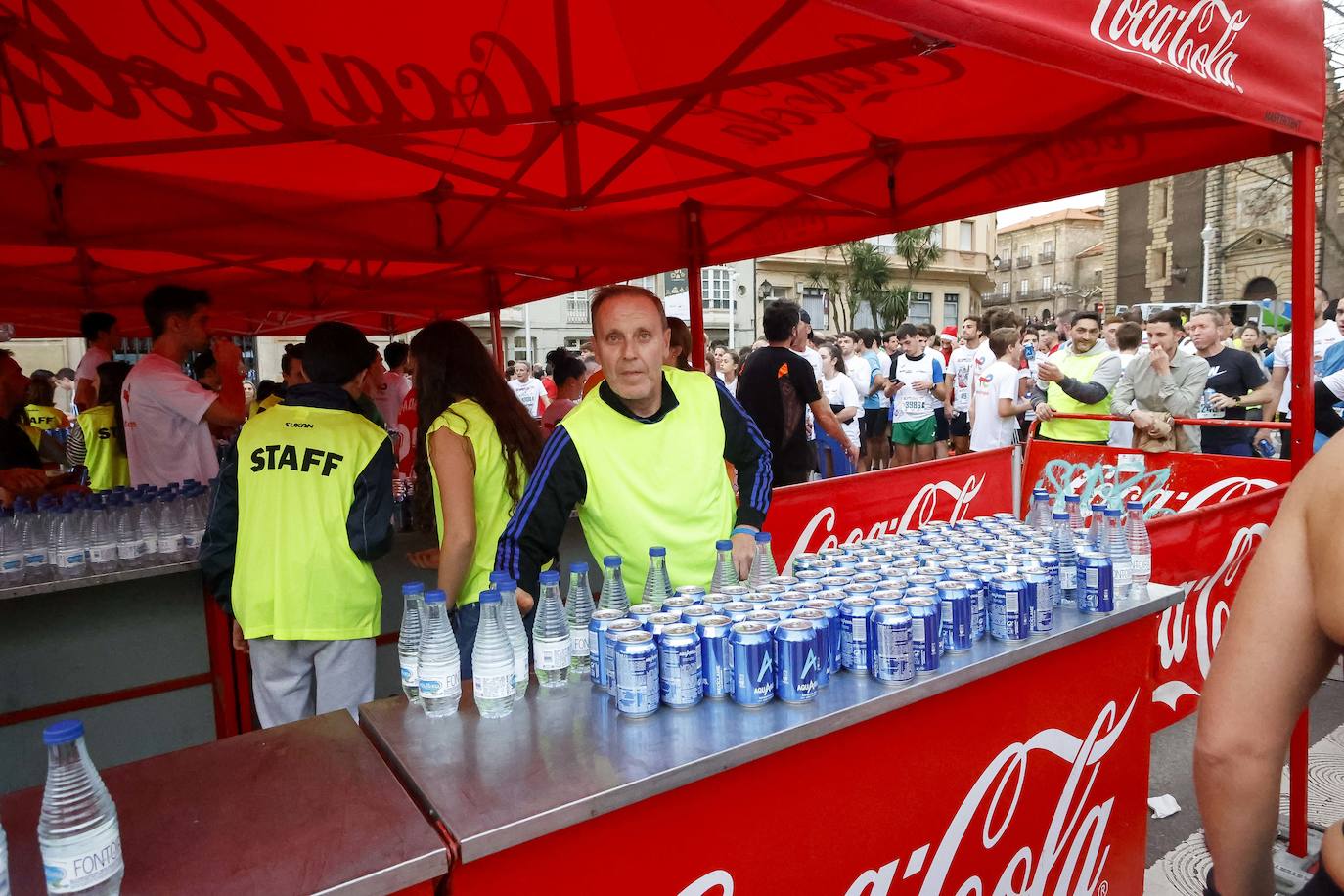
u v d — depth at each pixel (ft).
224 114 9.54
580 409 7.30
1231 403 18.35
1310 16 8.03
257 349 65.92
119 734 10.69
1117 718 7.27
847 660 5.65
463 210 14.62
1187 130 9.21
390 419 24.36
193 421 12.89
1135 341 18.62
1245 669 3.23
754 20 8.89
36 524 10.59
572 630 5.87
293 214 12.74
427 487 9.16
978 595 6.18
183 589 11.00
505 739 4.80
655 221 16.40
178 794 4.30
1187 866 8.83
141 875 3.60
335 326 8.61
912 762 5.67
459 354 8.66
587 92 10.78
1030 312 237.04
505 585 5.40
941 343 42.06
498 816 3.95
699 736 4.76
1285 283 107.04
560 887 4.21
